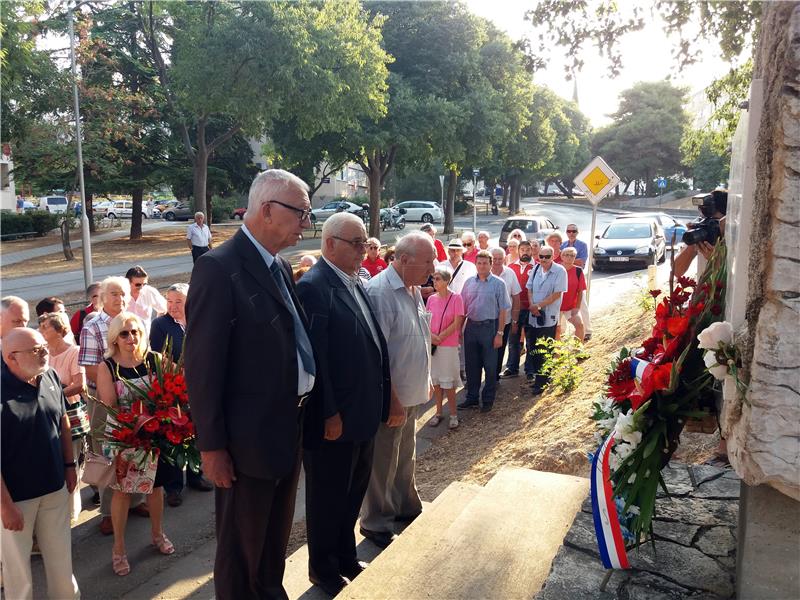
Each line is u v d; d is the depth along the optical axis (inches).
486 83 1117.1
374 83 843.4
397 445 165.6
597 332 411.2
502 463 221.1
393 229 1533.0
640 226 778.8
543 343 303.3
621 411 106.5
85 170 1099.9
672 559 104.3
